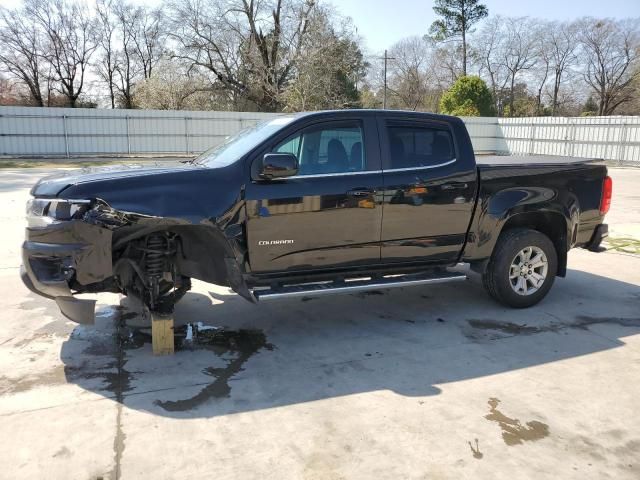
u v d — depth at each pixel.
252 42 38.03
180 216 3.90
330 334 4.71
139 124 26.89
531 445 3.02
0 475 2.69
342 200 4.38
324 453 2.93
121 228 3.87
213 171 4.10
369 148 4.55
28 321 4.86
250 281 4.35
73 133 26.03
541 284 5.38
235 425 3.20
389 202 4.55
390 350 4.36
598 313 5.27
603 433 3.16
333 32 37.34
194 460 2.85
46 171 19.28
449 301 5.64
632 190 15.34
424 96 59.41
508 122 31.30
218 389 3.65
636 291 6.01
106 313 5.11
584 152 26.81
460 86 38.88
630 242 8.60
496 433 3.14
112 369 3.94
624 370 4.00
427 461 2.86
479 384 3.76
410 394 3.61
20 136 25.30
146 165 4.57
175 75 38.22
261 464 2.82
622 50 54.53
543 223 5.52
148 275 4.26
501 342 4.53
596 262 7.42
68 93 47.84
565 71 58.66
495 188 4.99
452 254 4.98
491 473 2.77
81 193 3.75
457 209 4.85
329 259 4.50
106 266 3.83
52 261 3.79
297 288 4.41
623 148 24.80
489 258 5.14
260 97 39.19
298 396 3.57
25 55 45.72
